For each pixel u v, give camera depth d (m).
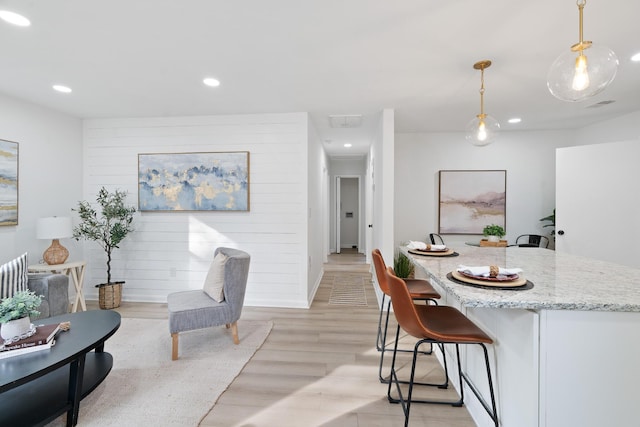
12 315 1.75
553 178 4.85
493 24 1.96
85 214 3.67
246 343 2.79
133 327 3.16
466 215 4.97
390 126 3.68
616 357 1.21
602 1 1.73
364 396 2.03
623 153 3.60
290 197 3.86
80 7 1.78
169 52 2.33
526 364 1.29
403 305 1.46
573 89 1.67
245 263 2.79
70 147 3.90
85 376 1.97
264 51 2.31
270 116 3.85
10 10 1.80
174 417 1.82
